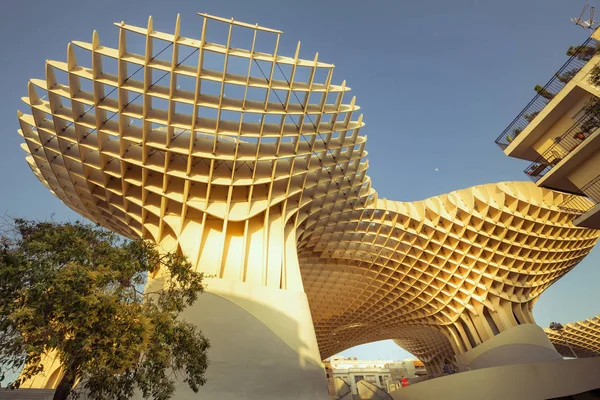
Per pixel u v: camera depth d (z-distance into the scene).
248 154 21.73
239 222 22.86
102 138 20.09
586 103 15.14
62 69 16.88
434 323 44.94
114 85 17.25
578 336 63.06
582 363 27.31
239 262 21.38
